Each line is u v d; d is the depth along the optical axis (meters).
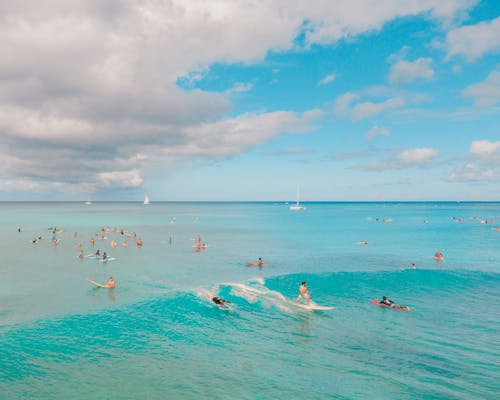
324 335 19.58
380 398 13.45
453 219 146.75
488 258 48.38
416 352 17.55
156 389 13.91
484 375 15.32
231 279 34.84
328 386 14.29
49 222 116.50
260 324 21.09
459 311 23.94
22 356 16.59
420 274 33.94
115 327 20.36
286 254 52.03
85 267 41.00
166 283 32.97
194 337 19.08
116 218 144.38
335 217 164.25
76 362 16.09
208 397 13.38
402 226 108.69
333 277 32.78
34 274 36.88
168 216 166.25
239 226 107.06
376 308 24.44
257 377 14.94
